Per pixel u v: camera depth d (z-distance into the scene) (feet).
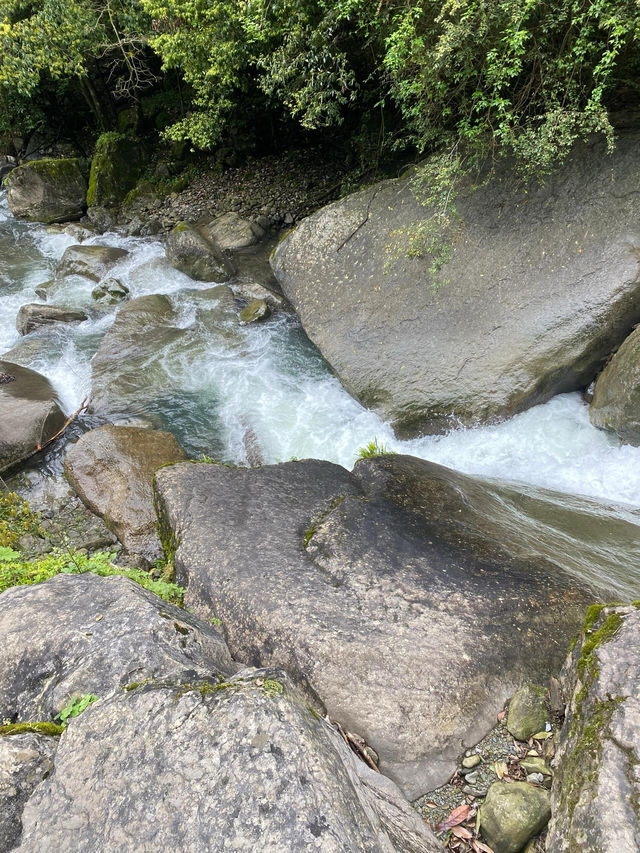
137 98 52.01
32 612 9.43
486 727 9.30
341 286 25.49
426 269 23.29
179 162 47.65
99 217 45.27
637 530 14.37
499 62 17.47
